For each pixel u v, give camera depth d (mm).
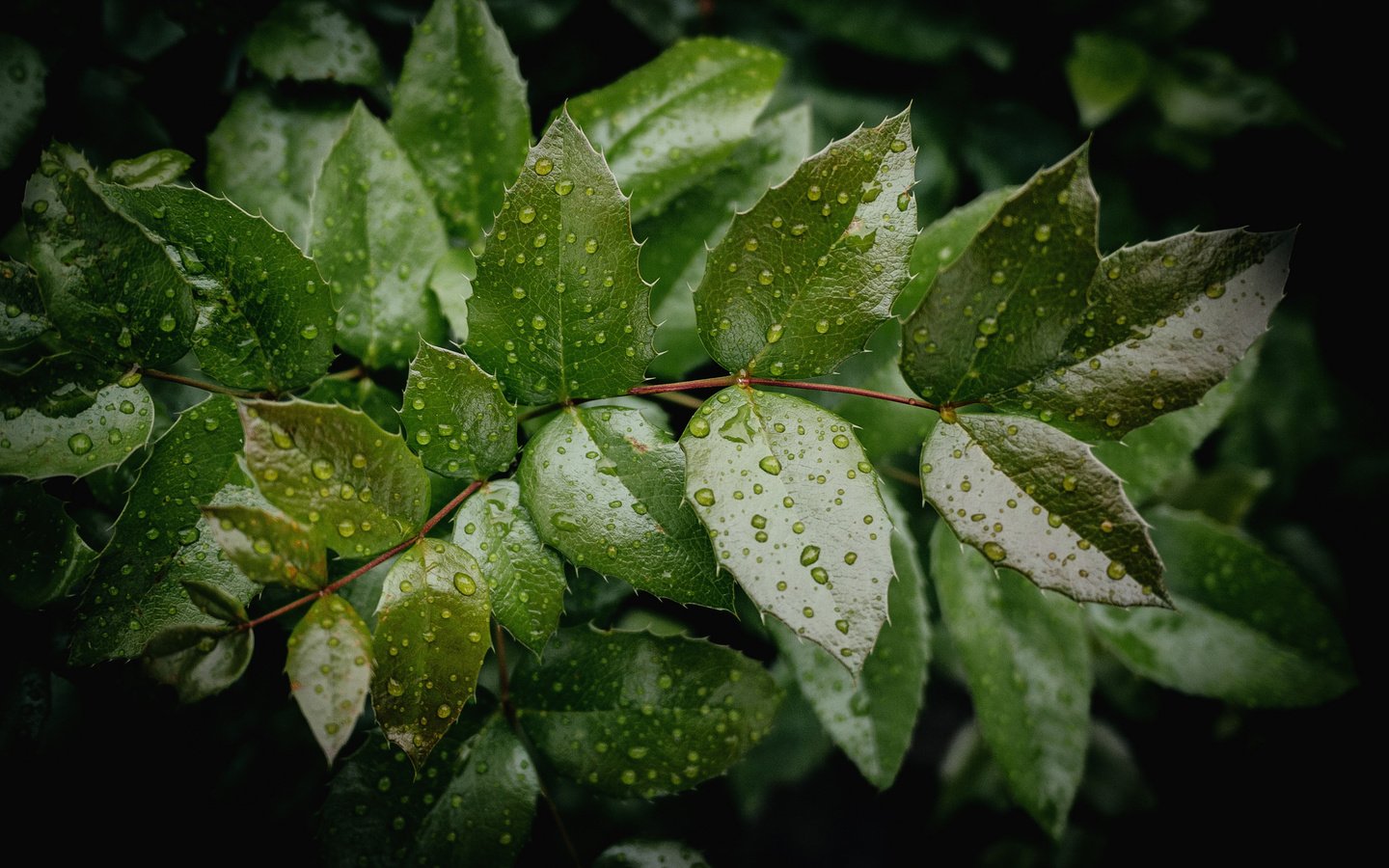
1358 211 436
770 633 324
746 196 321
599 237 247
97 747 303
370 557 250
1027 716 324
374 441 240
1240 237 243
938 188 429
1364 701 436
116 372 258
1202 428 325
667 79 316
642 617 338
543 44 377
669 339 316
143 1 328
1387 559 463
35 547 269
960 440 253
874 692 317
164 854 318
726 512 240
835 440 248
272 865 331
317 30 328
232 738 323
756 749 453
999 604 328
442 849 271
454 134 306
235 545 228
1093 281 246
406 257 290
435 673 241
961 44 423
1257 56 423
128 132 326
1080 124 436
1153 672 350
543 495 256
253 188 318
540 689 285
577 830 376
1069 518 245
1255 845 432
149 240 252
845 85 431
